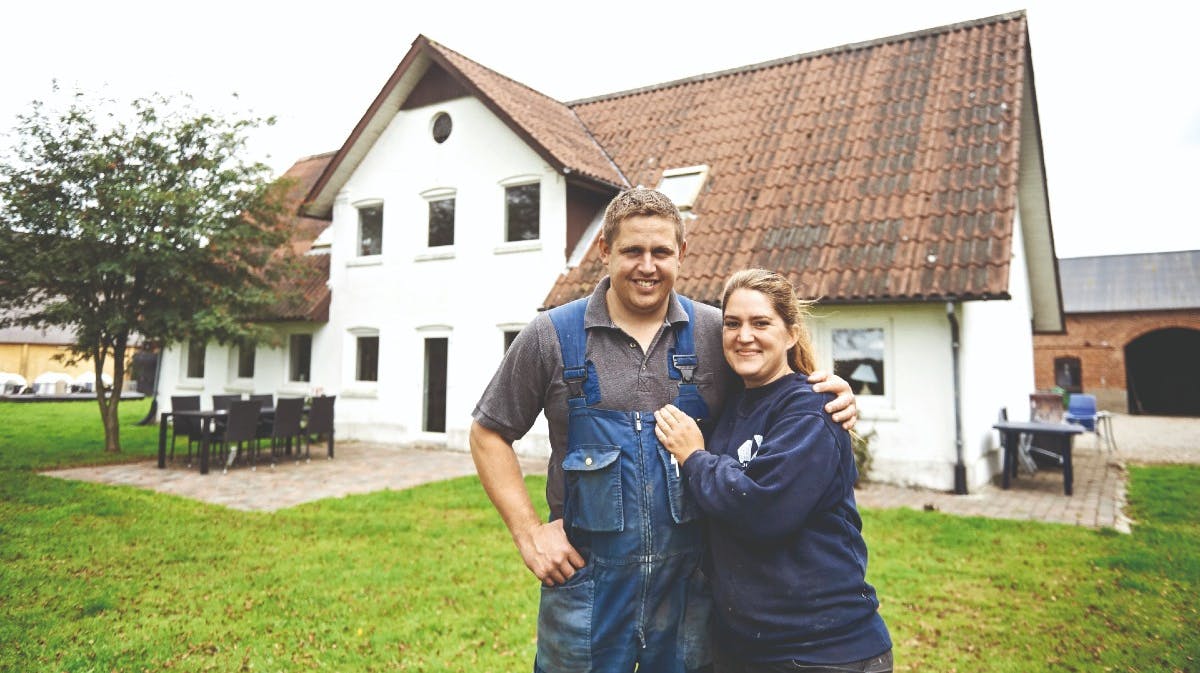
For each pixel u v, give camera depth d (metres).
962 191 9.97
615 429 1.99
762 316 2.03
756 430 1.98
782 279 2.14
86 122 11.77
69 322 11.96
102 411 12.72
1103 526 7.12
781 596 1.87
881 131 11.72
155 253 11.75
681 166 13.27
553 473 2.14
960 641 4.16
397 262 14.66
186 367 18.61
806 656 1.84
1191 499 8.65
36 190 11.70
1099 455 14.22
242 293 12.87
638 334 2.11
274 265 13.84
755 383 2.12
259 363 16.83
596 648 1.92
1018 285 13.89
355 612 4.58
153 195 11.39
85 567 5.54
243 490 9.16
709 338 2.18
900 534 6.62
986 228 9.27
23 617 4.45
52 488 8.92
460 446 13.39
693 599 2.02
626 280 2.02
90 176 11.84
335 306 15.46
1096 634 4.25
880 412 9.59
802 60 14.72
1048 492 9.27
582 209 13.27
